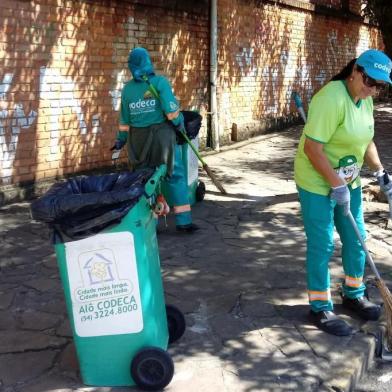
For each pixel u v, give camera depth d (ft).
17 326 13.42
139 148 19.02
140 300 10.55
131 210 10.19
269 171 31.27
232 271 16.76
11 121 23.56
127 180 11.21
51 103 25.32
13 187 23.90
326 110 12.00
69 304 10.58
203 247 18.74
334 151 12.53
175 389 10.91
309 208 12.79
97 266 10.38
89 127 27.58
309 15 50.90
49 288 15.55
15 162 23.95
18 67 23.58
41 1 24.27
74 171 26.99
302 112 14.66
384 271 16.87
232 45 39.17
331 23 56.24
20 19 23.44
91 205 9.93
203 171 30.86
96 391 10.85
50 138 25.49
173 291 15.35
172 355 12.14
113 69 28.66
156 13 31.40
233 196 25.25
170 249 18.52
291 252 18.42
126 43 29.35
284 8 46.03
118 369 10.91
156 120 18.67
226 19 38.04
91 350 10.80
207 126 37.19
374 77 11.57
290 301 14.78
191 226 20.11
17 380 11.25
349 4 60.54
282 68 47.03
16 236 19.67
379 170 13.89
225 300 14.83
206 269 16.89
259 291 15.38
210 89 36.81
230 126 40.16
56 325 13.46
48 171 25.59
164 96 18.31
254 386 11.05
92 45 27.17
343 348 12.42
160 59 32.27
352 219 12.51
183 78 34.55
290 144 40.32
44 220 10.02
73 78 26.32
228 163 33.45
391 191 13.82
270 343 12.62
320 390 11.06
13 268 16.99
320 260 13.01
